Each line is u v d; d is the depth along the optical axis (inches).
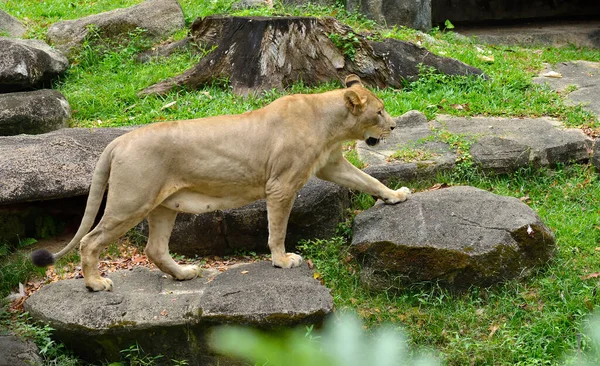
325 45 562.9
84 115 538.0
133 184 310.0
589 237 377.7
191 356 309.1
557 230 382.0
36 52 565.0
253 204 378.0
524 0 848.3
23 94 511.5
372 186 365.7
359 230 361.1
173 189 319.6
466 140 454.6
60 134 442.6
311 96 341.1
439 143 457.4
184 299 314.7
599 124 488.4
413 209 358.0
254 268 346.3
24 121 489.7
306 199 375.2
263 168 328.2
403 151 446.6
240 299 305.7
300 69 558.6
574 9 861.2
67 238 409.4
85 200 418.3
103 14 657.6
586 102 530.0
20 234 399.9
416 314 327.3
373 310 332.5
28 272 372.2
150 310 309.1
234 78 553.0
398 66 570.9
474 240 335.0
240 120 328.5
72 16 730.2
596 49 730.2
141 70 600.1
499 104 529.7
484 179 434.9
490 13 843.4
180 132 317.4
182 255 384.8
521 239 339.6
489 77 573.9
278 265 342.6
